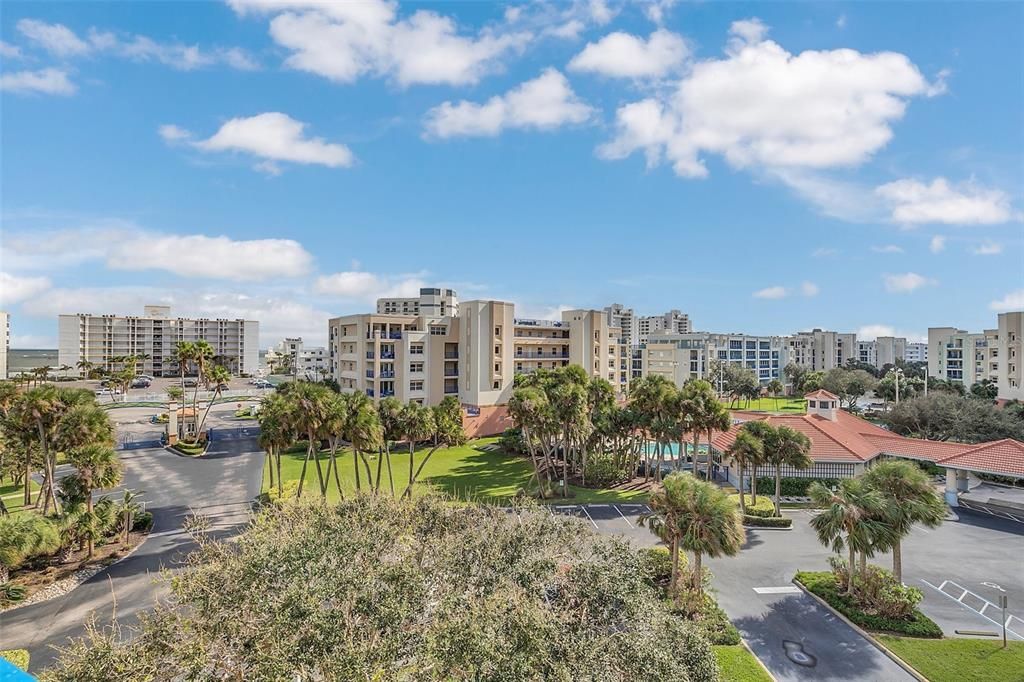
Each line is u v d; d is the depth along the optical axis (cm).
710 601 2542
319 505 2742
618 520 4000
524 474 5450
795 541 3572
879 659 2227
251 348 19238
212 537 3631
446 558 2070
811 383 12675
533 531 2344
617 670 1460
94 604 2741
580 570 2000
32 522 3042
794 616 2577
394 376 7650
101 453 3428
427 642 1491
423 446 6931
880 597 2548
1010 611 2611
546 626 1517
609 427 5166
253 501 4509
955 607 2652
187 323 18300
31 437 3688
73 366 15375
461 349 7962
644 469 5709
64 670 1398
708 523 2425
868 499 2608
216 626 1572
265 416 4369
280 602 1622
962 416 6050
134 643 1521
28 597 2791
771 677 2048
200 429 7338
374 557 2025
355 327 7994
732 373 12288
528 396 4544
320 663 1385
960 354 12219
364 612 1656
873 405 12675
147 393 12431
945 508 2723
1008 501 4409
